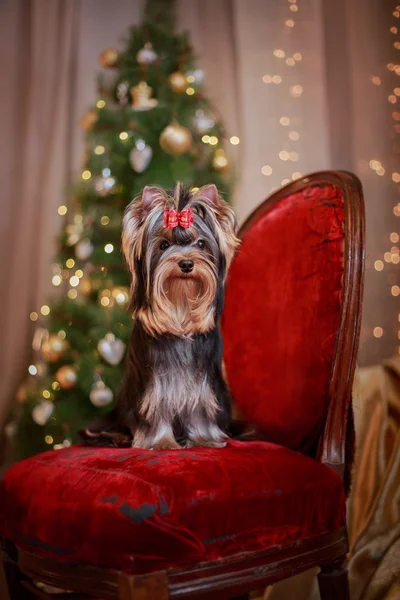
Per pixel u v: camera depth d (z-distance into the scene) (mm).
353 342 2074
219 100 5301
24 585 2090
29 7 5453
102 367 3908
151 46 4215
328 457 2066
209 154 4234
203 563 1682
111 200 4066
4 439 5129
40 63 5402
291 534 1839
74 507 1759
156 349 2430
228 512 1722
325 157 5008
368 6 4863
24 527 1916
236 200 4934
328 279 2162
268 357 2383
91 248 4066
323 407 2129
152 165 3971
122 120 4066
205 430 2412
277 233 2449
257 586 1771
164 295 2441
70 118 5426
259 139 5109
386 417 2982
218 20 5336
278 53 5070
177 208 2516
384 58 4836
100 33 5438
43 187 5383
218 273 2539
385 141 4812
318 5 5023
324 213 2256
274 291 2393
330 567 1984
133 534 1617
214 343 2498
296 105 5070
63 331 4105
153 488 1687
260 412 2389
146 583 1601
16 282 5344
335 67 5059
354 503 2797
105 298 3959
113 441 2408
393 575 2428
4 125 5418
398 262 4707
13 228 5402
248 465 1862
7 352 5305
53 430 4078
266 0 5121
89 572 1701
